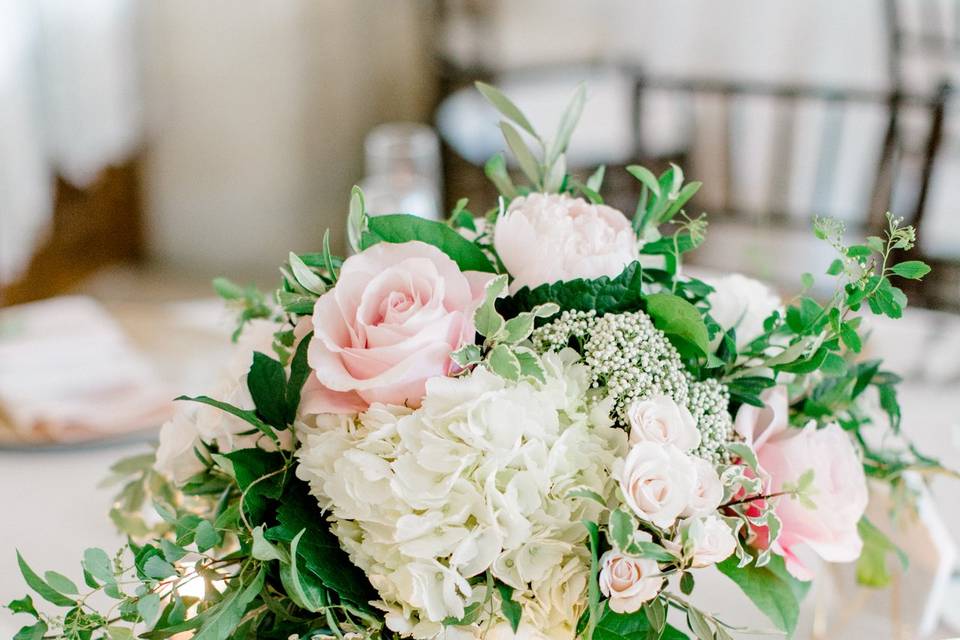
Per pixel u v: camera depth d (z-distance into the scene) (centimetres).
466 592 56
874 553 78
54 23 253
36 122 255
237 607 59
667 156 236
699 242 69
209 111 276
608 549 59
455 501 56
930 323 126
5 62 235
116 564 60
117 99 275
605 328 61
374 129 293
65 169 276
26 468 101
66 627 59
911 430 102
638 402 60
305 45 272
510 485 56
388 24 283
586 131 234
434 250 62
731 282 74
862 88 254
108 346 120
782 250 225
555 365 60
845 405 71
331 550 61
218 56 270
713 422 62
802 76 260
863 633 80
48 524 93
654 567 57
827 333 64
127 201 289
